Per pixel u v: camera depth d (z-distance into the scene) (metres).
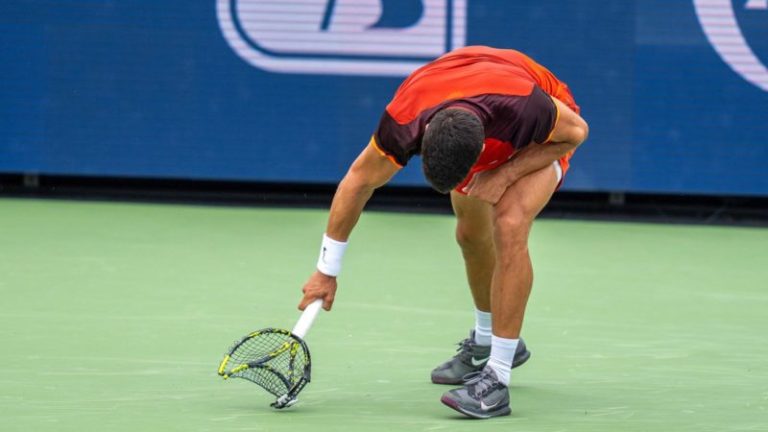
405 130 13.33
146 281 23.23
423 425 13.51
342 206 13.92
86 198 34.44
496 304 14.00
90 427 13.16
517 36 32.34
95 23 32.72
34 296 21.52
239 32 32.72
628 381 16.22
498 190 13.79
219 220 31.53
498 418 13.95
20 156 33.19
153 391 15.00
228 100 32.94
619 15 32.25
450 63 13.85
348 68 32.72
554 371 16.83
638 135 32.59
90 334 18.53
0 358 16.78
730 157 32.59
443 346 18.27
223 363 13.49
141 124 33.09
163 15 32.69
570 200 35.66
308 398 14.83
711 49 32.25
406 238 29.50
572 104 15.27
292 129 33.00
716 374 16.73
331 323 19.88
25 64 32.91
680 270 26.27
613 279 24.92
